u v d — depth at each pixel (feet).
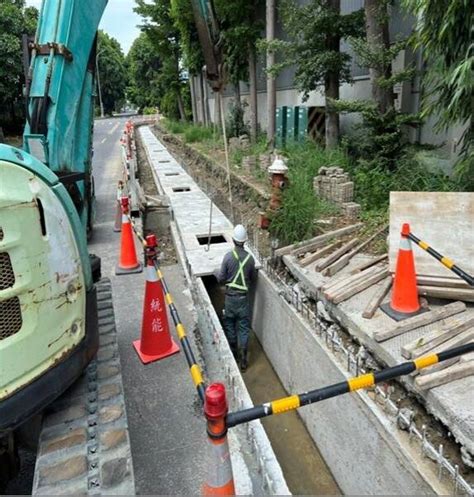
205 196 32.86
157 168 46.85
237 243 17.25
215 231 23.72
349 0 31.76
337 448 13.01
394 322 12.39
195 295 17.47
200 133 62.08
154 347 13.00
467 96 15.37
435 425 10.00
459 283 12.52
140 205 25.41
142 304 16.67
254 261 17.63
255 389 17.37
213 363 13.02
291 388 16.53
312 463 14.08
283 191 19.81
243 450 9.76
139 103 233.35
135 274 19.63
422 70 22.06
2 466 7.97
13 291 6.43
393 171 23.18
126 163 32.40
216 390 5.76
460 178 18.28
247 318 17.65
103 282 14.43
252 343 20.11
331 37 26.78
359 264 16.48
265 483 8.79
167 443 9.93
